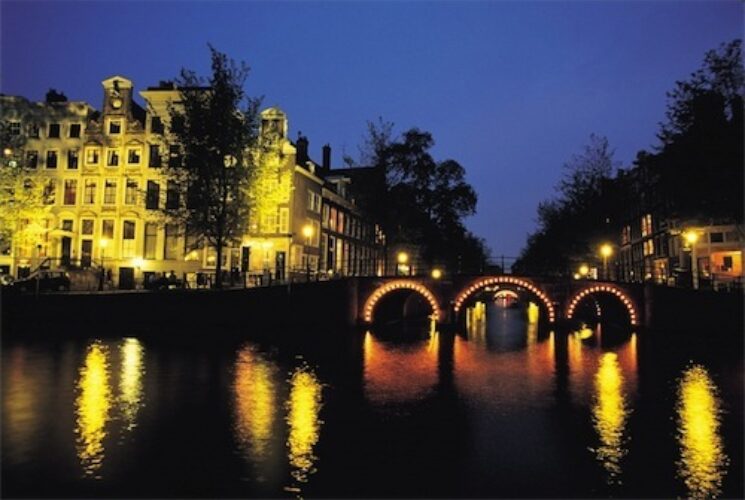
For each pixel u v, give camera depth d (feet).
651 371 81.76
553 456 43.88
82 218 153.79
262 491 36.24
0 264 148.66
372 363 87.04
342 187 194.59
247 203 123.85
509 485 38.17
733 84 101.65
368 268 210.18
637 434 49.88
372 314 145.89
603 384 72.13
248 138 124.57
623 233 246.06
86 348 86.33
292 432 48.44
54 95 162.20
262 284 131.54
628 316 144.56
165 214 130.11
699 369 82.99
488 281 147.43
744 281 105.81
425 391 66.85
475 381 74.08
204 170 121.39
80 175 154.92
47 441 44.04
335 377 73.15
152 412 52.70
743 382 72.95
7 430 46.50
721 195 103.76
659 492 37.35
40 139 156.46
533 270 262.26
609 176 185.47
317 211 169.78
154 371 71.00
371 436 48.26
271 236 148.25
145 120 160.76
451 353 102.83
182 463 40.34
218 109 121.08
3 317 101.50
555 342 122.83
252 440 45.91
